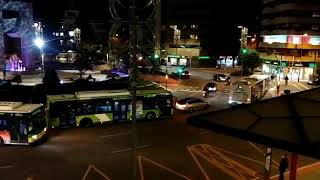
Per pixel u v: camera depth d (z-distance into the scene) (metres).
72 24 122.25
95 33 104.88
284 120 6.45
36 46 71.12
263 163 24.14
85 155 25.55
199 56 99.19
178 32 99.19
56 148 27.11
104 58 90.56
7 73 65.75
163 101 36.69
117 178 21.23
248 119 6.57
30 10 69.38
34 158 24.83
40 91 41.41
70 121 32.91
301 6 75.56
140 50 38.97
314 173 22.11
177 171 22.48
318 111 6.83
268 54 82.94
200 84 64.00
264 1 88.81
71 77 60.31
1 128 27.48
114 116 34.31
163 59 98.12
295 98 7.75
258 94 47.09
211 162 24.30
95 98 33.31
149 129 32.94
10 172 22.14
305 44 76.12
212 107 43.38
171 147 27.56
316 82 66.69
